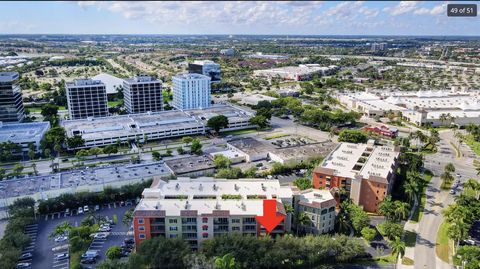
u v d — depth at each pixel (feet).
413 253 573.33
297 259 533.55
